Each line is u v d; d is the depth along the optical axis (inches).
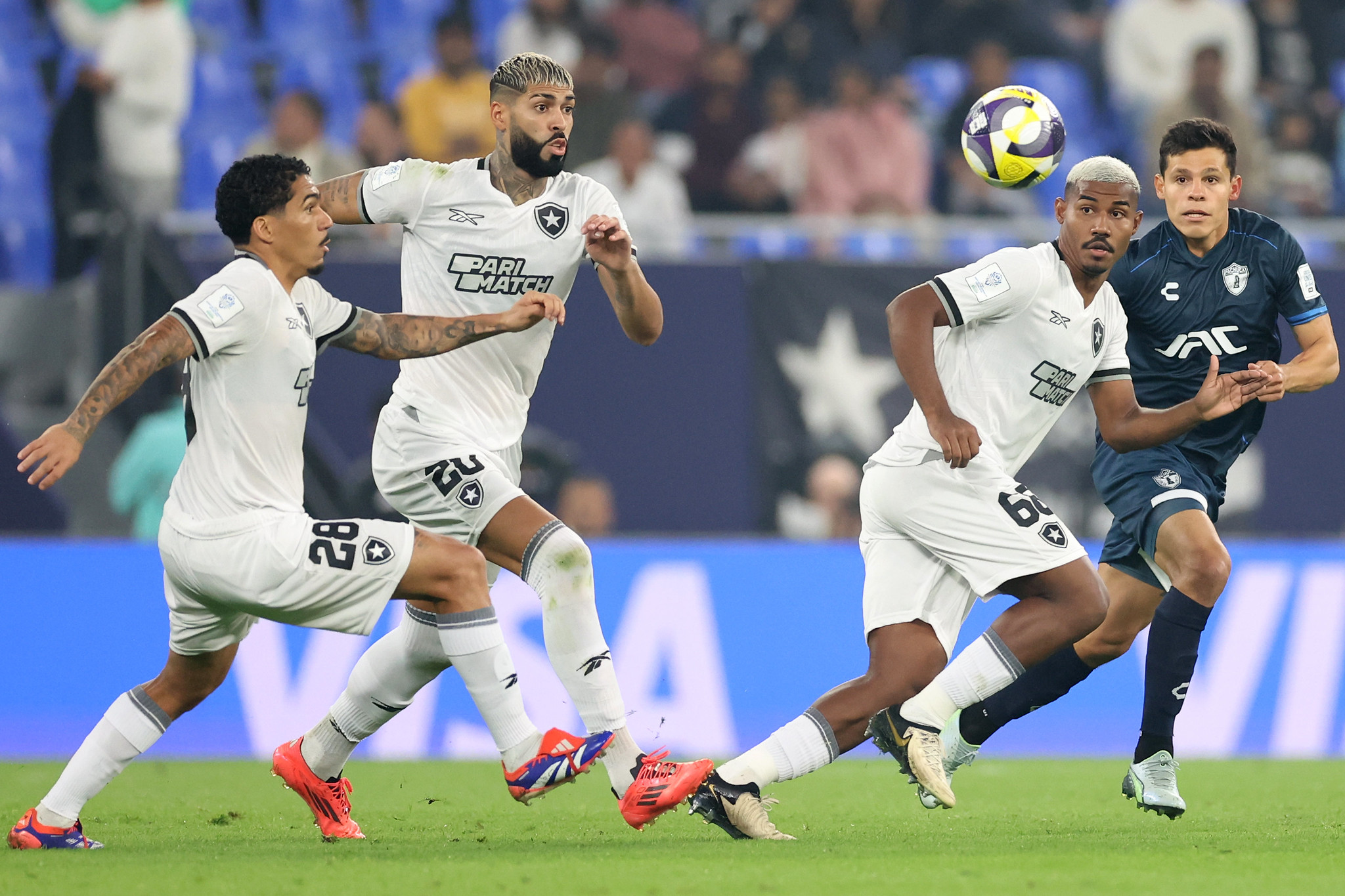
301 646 1245.7
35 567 1250.6
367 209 725.3
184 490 633.6
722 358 1502.2
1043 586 679.7
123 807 847.7
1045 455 1533.0
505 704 645.3
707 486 1492.4
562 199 724.7
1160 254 835.4
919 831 725.9
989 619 1359.5
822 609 1323.8
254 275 626.8
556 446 1465.3
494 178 721.6
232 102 1958.7
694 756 1277.1
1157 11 2078.0
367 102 2003.0
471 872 560.7
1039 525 682.8
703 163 1924.2
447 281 722.2
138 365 598.2
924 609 701.9
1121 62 2095.2
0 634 1235.9
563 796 946.7
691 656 1293.1
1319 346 828.6
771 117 1951.3
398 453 716.0
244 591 622.2
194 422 631.2
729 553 1317.7
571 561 677.9
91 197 1701.5
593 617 679.1
